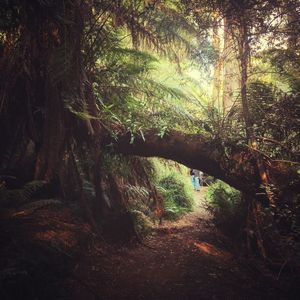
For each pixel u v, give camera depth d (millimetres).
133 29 6902
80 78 5371
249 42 5480
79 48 5070
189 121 6496
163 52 7695
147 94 6910
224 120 6098
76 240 5254
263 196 5707
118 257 5645
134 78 6715
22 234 4559
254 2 5148
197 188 13570
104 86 6535
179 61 7887
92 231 6016
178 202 10109
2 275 3410
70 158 6594
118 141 6164
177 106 6766
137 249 6270
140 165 7785
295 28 5223
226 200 7551
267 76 6559
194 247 6469
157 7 6566
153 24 7160
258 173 5719
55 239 4859
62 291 3977
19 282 3582
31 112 5848
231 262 5699
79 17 4977
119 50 6355
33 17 4637
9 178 5938
